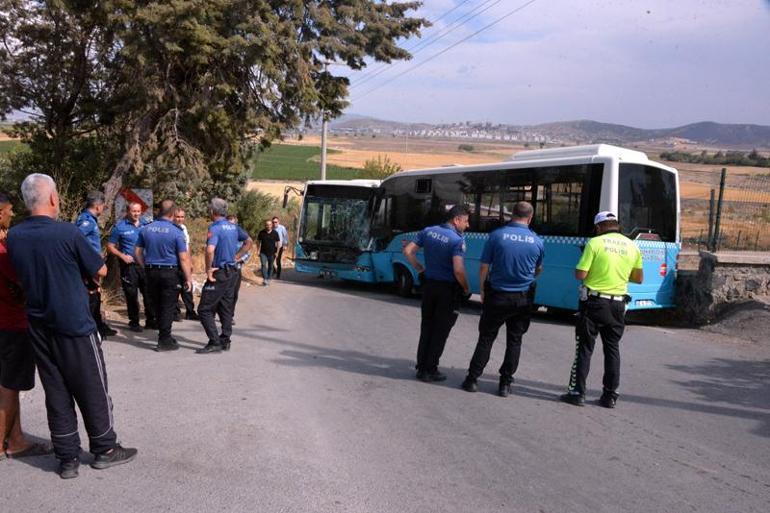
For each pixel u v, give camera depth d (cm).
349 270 1773
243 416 588
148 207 1237
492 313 674
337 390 686
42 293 432
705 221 1778
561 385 741
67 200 1320
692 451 539
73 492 427
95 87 1444
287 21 1231
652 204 1202
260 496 427
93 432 459
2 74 1384
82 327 441
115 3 1089
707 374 815
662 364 870
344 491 438
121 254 973
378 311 1319
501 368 687
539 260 673
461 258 705
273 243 1750
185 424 562
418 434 555
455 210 723
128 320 1075
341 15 1454
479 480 463
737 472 496
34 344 439
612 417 624
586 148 1229
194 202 2203
